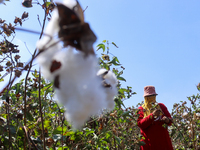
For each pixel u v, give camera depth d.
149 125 3.23
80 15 0.37
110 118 2.28
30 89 2.28
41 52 0.36
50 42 0.36
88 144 2.21
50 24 0.36
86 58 0.35
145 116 3.33
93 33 0.35
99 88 0.38
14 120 1.90
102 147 2.26
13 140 1.75
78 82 0.35
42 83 2.46
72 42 0.35
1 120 1.62
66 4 0.37
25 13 2.06
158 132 3.17
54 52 0.36
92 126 2.50
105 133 2.16
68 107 0.35
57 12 0.36
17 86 2.23
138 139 2.90
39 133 1.89
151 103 3.22
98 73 0.50
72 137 2.10
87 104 0.35
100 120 2.03
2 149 1.63
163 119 3.12
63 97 0.35
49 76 0.36
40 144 1.81
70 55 0.35
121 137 2.80
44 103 2.26
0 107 1.91
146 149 3.22
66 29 0.35
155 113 3.09
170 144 3.21
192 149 3.83
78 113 0.35
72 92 0.35
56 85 0.35
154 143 3.15
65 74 0.35
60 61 0.36
